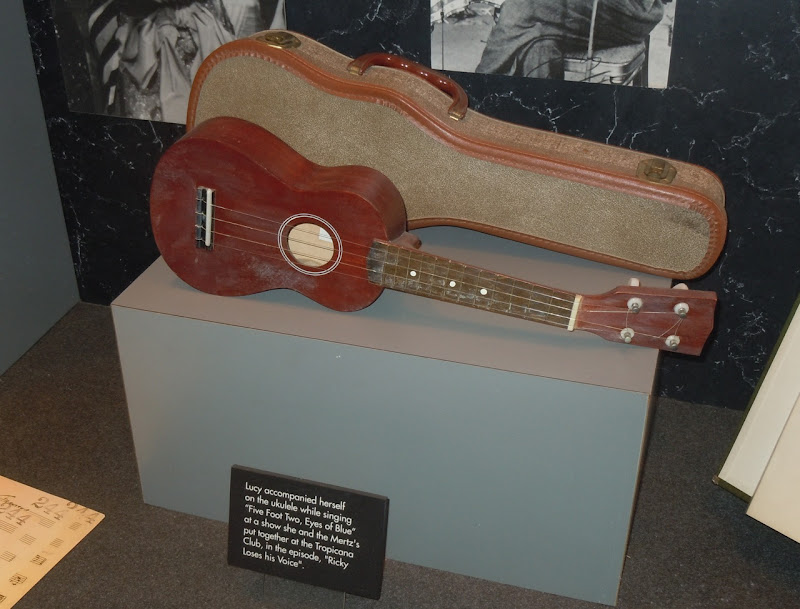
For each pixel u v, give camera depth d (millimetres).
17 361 1323
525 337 953
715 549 1071
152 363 1010
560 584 1027
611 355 931
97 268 1425
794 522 1018
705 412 1264
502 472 970
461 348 935
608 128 1117
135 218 1363
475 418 942
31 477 1140
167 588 1019
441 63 1121
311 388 977
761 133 1073
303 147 1037
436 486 1002
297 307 993
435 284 945
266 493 980
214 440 1049
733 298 1193
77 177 1339
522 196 1004
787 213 1114
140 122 1267
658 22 1027
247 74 1019
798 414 985
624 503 951
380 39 1128
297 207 939
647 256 1011
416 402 951
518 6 1054
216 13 1150
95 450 1181
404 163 1015
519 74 1101
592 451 928
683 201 963
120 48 1207
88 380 1293
